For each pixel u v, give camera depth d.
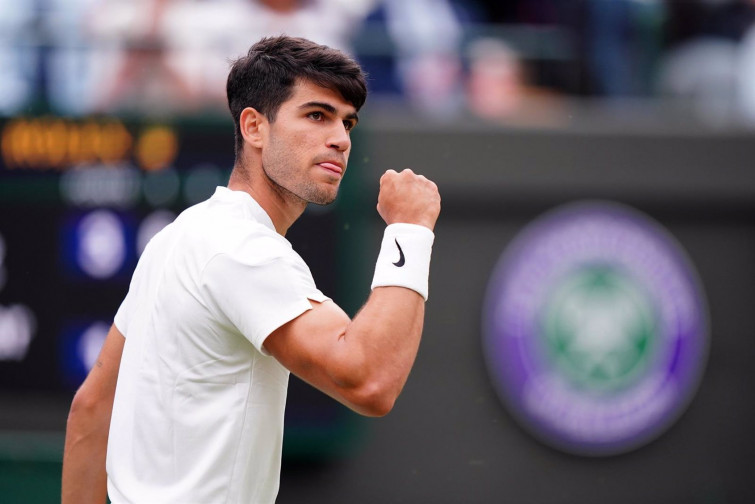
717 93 21.61
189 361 7.73
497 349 18.23
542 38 21.27
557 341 18.25
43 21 20.22
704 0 21.98
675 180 18.47
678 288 18.36
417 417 18.19
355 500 18.08
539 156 18.36
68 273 18.00
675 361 18.34
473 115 19.55
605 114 20.42
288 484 18.09
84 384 8.86
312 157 8.11
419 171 18.23
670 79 21.66
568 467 18.25
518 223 18.33
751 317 18.44
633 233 18.39
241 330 7.57
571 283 18.30
